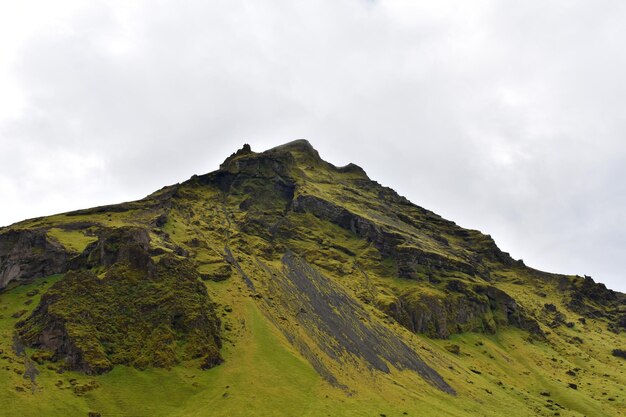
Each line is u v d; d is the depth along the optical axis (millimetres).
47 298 161750
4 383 125000
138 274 178875
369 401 156375
